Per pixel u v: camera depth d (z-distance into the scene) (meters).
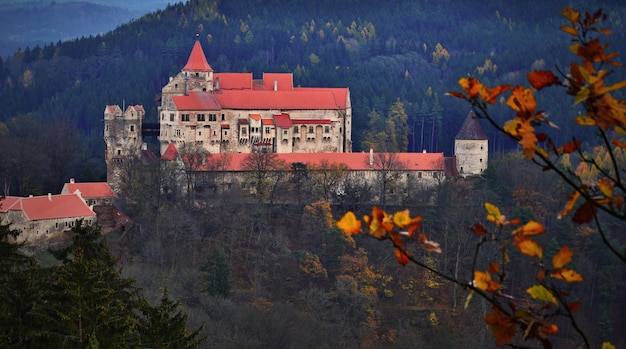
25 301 123.56
